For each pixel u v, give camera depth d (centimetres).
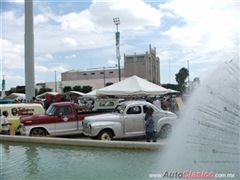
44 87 11731
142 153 934
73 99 3841
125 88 2152
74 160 920
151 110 1357
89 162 880
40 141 1176
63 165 873
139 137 1559
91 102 2783
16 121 1823
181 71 6462
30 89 3728
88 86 11069
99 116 1545
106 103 2397
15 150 1124
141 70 12606
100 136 1493
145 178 685
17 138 1239
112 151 988
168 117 1562
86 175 767
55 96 3334
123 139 1548
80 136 1792
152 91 2144
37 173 824
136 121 1548
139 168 775
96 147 1028
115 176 737
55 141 1135
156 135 1427
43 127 1722
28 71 3719
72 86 11550
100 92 2173
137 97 2588
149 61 13000
